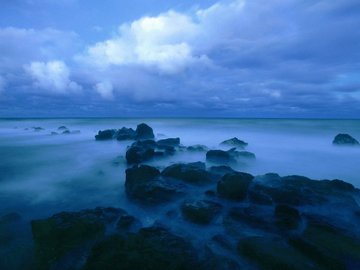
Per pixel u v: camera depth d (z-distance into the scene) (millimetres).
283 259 5609
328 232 6750
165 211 8727
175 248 6191
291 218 7359
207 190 10062
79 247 6504
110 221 7770
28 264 6172
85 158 19641
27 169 16125
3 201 10586
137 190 9898
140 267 5371
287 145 25188
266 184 9781
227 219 7848
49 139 31969
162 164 15898
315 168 15727
